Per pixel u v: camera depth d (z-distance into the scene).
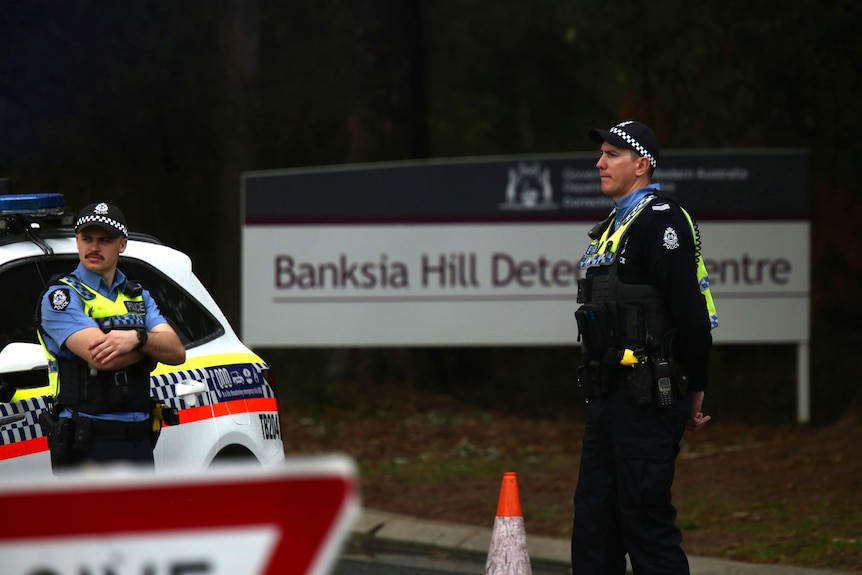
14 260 18.48
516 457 40.28
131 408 17.27
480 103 77.31
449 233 45.81
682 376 17.69
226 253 54.19
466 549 27.06
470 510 30.52
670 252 17.44
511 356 69.50
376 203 45.81
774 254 45.94
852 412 37.72
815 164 52.16
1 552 6.08
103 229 17.20
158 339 17.33
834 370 59.03
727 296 46.00
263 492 6.32
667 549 17.66
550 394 61.62
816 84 46.94
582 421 51.84
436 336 45.88
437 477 35.50
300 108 61.97
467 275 45.88
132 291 17.66
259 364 21.92
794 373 61.16
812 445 35.72
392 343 45.84
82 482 6.17
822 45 45.78
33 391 17.64
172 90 54.56
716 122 50.47
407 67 53.00
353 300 45.81
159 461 19.06
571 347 66.75
